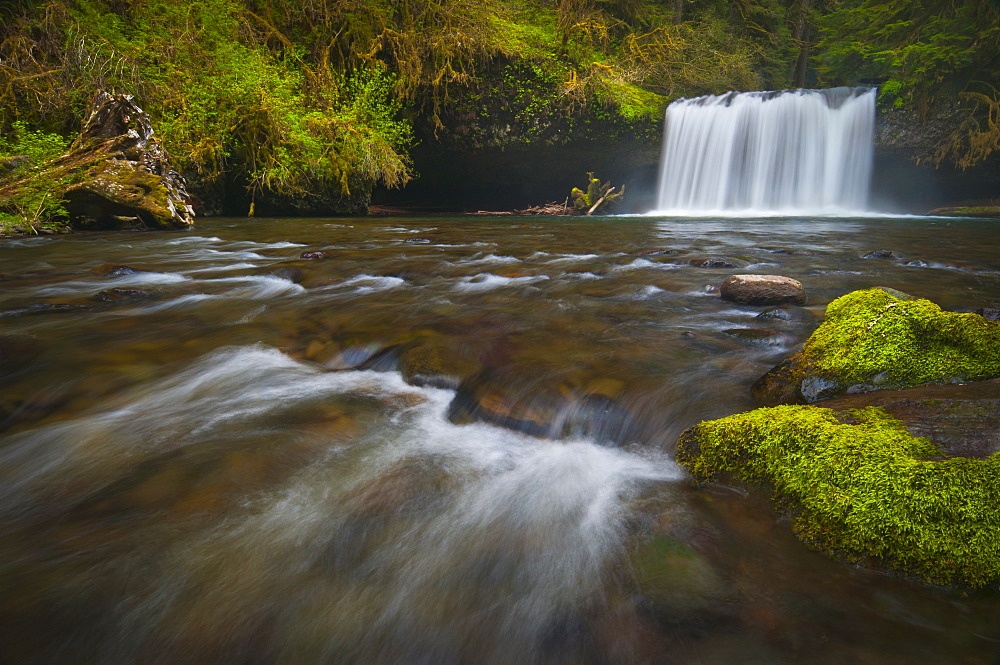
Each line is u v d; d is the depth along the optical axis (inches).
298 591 64.8
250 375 129.6
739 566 67.2
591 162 833.5
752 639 56.7
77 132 480.7
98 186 423.5
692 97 853.8
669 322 166.7
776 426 83.1
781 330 154.2
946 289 207.0
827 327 117.0
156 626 59.6
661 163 837.2
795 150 787.4
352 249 335.6
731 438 86.7
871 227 516.1
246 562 69.1
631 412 106.8
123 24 540.7
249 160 566.9
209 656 56.4
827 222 589.0
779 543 70.7
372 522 77.2
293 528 75.4
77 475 87.7
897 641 55.6
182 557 69.6
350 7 656.4
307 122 595.2
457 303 195.5
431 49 687.7
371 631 59.8
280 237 402.6
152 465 90.0
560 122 767.1
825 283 221.0
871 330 106.7
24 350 141.6
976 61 730.8
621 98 761.0
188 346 148.9
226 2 587.2
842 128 784.3
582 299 200.4
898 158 785.6
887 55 790.5
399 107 690.2
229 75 552.1
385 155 634.8
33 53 489.7
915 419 78.9
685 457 90.7
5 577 65.8
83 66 486.6
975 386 87.4
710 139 802.2
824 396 101.3
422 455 94.7
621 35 895.7
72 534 73.7
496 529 76.0
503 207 916.6
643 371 124.4
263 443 97.2
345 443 98.2
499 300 200.1
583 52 794.8
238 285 229.3
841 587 63.1
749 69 975.0
